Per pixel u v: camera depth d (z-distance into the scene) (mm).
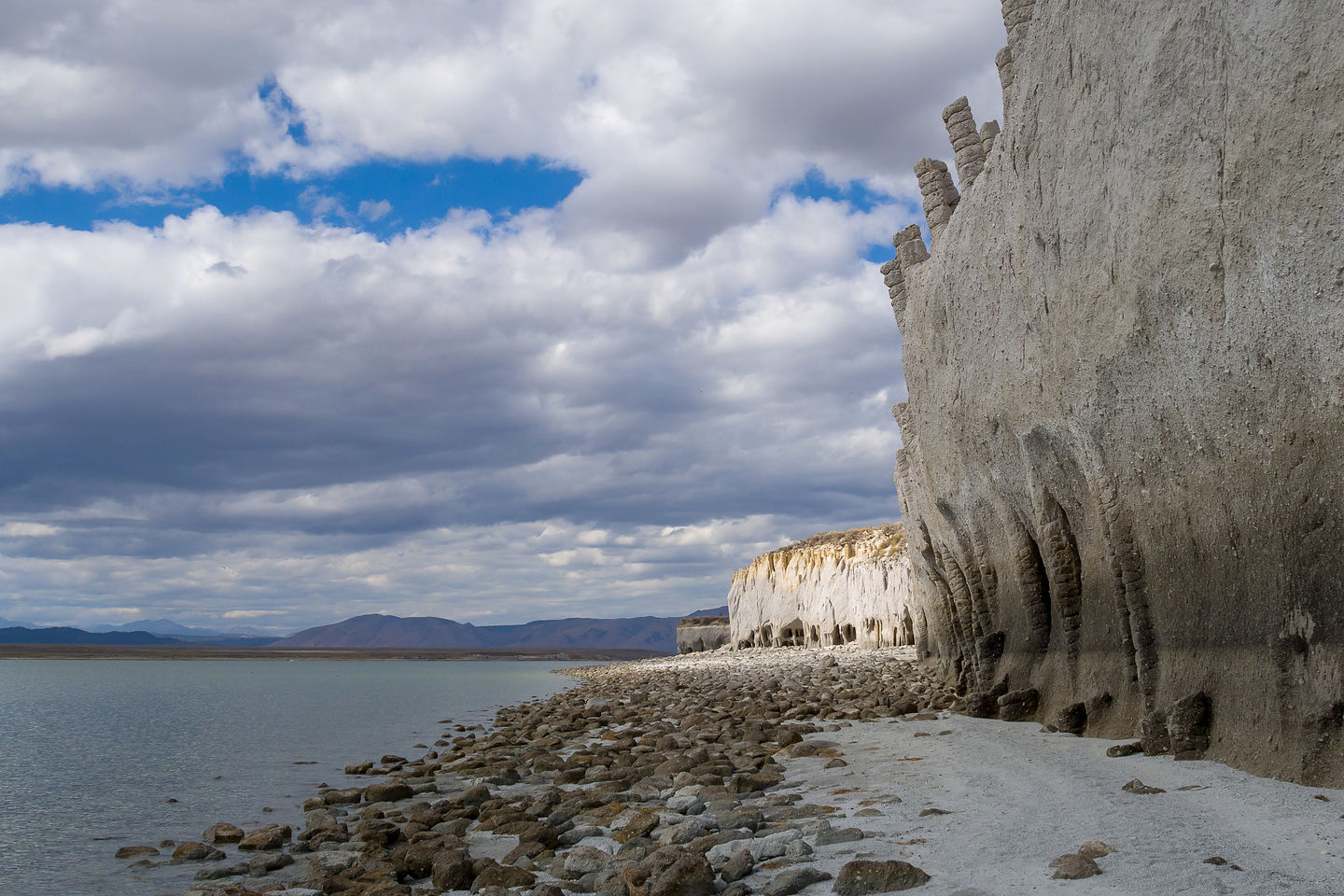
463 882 7961
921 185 19938
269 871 9383
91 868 9898
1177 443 9844
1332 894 4922
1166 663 10352
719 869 7082
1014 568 16328
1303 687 7742
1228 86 8242
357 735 23703
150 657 173375
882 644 55938
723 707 23453
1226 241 8414
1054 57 11914
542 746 18281
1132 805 7648
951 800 8953
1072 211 11547
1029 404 13609
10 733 25344
